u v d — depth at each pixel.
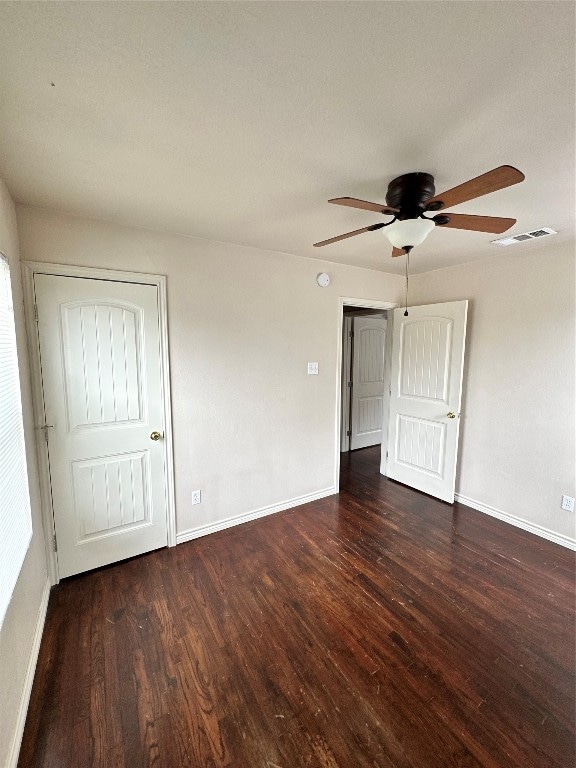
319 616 1.97
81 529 2.29
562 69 0.98
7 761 1.18
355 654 1.72
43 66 0.97
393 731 1.38
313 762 1.27
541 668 1.65
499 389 3.03
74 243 2.12
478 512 3.21
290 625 1.90
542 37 0.88
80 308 2.17
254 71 1.00
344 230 2.35
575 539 2.62
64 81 1.04
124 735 1.36
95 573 2.33
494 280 3.02
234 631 1.86
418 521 3.05
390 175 1.61
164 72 1.00
